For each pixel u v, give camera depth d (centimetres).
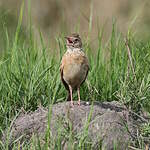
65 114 1065
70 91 1158
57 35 1422
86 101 1168
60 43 1372
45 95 1204
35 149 973
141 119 1105
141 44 1355
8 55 1321
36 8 2720
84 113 1062
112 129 1023
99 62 1313
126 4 2627
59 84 1241
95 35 1667
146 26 1511
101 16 2581
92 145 979
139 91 1158
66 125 1009
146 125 1064
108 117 1051
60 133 991
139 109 1148
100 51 1338
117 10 2611
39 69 1252
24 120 1094
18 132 1065
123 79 1257
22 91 1201
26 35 1448
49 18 2725
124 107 1135
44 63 1284
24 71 1245
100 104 1141
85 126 980
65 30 1478
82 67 1138
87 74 1162
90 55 1348
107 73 1301
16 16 1731
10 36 1488
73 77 1141
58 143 951
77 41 1138
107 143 997
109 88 1262
